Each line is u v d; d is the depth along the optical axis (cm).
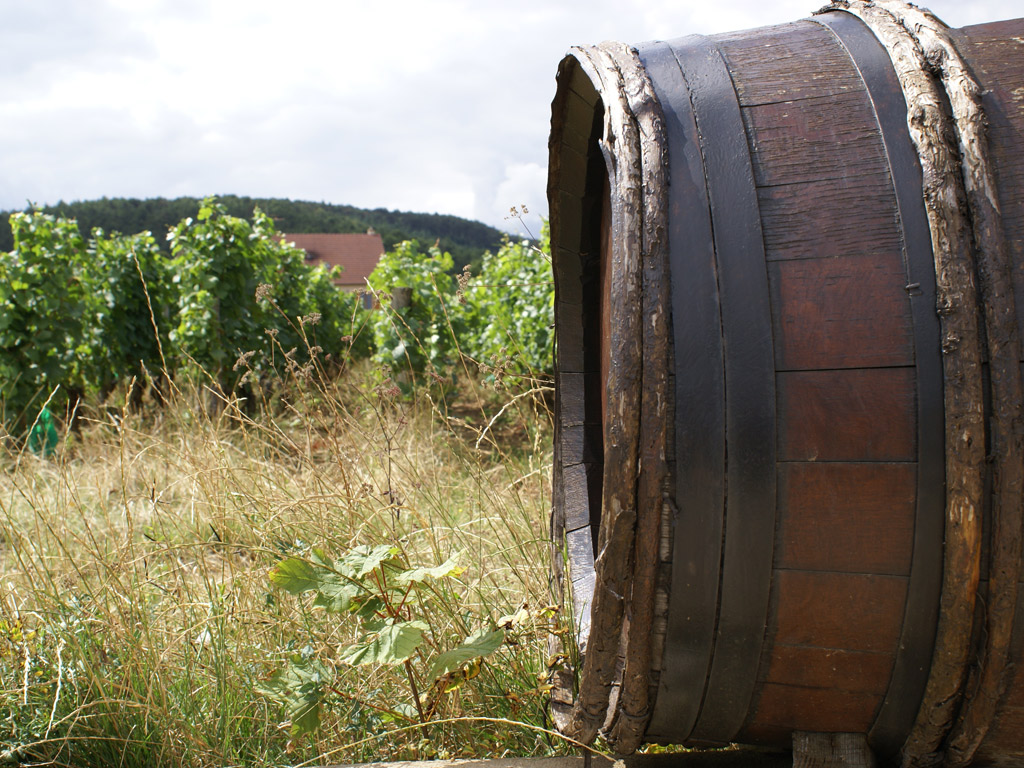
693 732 157
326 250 4091
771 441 129
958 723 137
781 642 138
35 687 197
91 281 732
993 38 145
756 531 131
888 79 141
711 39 161
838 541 130
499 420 573
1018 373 121
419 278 721
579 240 228
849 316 129
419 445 409
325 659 213
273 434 349
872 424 127
